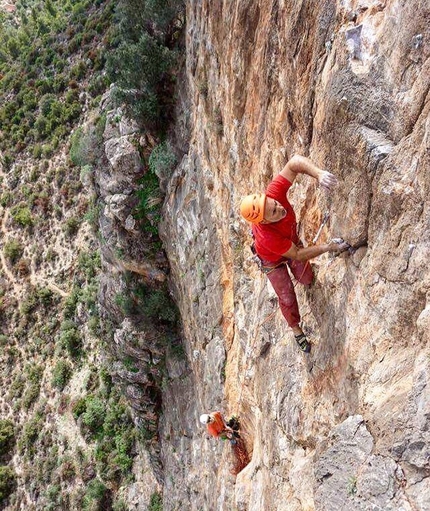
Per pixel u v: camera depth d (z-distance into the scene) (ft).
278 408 22.93
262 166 28.71
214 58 38.17
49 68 148.36
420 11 13.25
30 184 135.54
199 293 48.21
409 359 13.51
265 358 26.71
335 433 14.78
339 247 17.13
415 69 13.56
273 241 17.31
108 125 65.21
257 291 32.14
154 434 79.41
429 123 12.74
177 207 53.11
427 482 11.30
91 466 96.27
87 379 105.19
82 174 78.02
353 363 16.15
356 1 16.57
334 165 17.35
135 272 66.23
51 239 127.24
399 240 14.07
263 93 27.27
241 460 34.37
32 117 143.33
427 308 12.81
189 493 58.49
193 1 43.98
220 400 41.91
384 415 13.25
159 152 55.16
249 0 27.81
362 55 15.83
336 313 17.87
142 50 51.75
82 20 147.33
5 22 224.12
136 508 85.66
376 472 12.51
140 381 73.97
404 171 13.74
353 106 15.72
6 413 115.03
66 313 115.24
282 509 21.08
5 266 130.82
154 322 67.15
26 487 104.83
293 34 20.94
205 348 47.78
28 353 119.14
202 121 44.65
